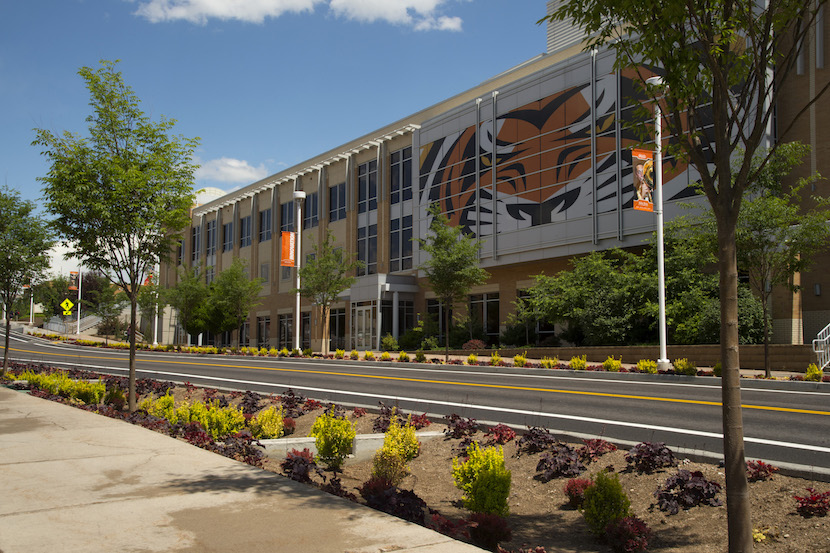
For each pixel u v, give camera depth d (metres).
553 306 25.94
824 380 15.67
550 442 8.74
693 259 22.22
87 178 11.47
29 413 11.08
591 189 27.52
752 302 20.95
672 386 16.03
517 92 31.30
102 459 7.05
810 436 8.96
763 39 4.98
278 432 10.51
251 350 38.06
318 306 39.03
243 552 4.00
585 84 28.06
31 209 18.73
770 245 16.81
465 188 33.97
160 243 12.49
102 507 5.05
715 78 4.84
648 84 5.72
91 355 36.03
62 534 4.34
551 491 7.51
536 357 26.88
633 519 5.86
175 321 63.88
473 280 27.25
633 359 22.92
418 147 37.34
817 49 22.62
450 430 10.15
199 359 31.92
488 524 5.47
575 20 5.87
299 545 4.16
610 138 26.84
